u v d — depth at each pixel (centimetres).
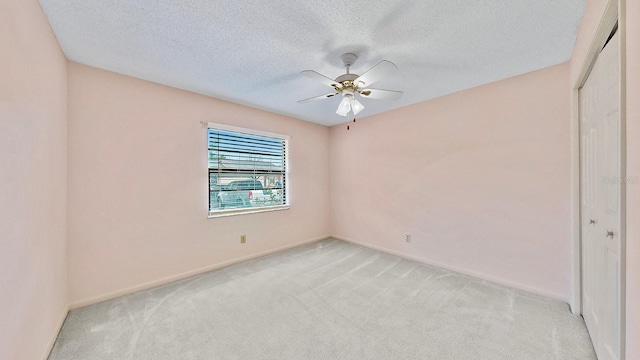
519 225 246
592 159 168
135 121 245
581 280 196
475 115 274
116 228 235
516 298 227
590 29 143
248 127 337
